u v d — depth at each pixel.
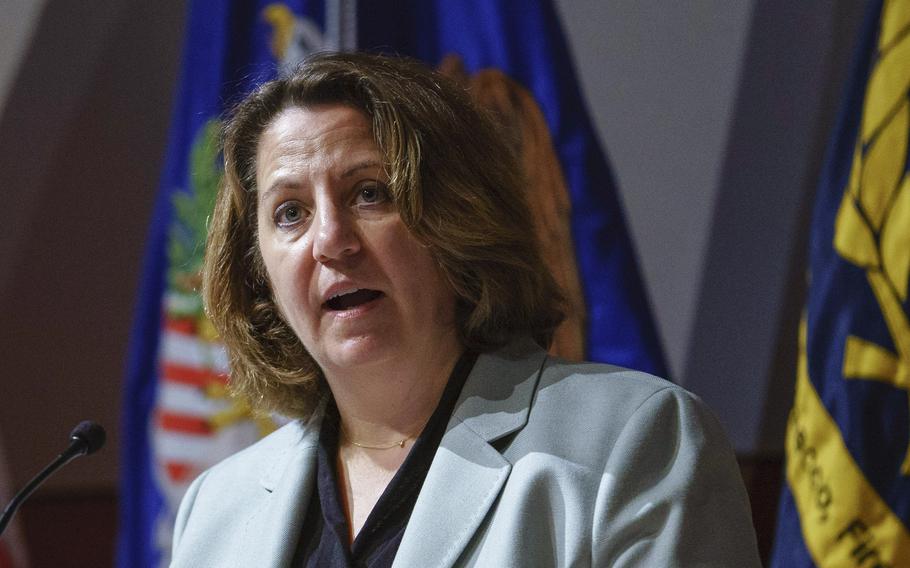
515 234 4.80
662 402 4.34
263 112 4.95
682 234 10.83
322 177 4.61
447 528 4.22
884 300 7.21
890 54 7.41
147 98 12.27
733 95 10.64
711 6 10.76
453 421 4.56
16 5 12.40
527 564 4.04
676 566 3.85
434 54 9.72
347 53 5.05
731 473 4.26
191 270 9.66
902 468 7.00
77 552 11.84
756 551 4.10
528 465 4.27
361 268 4.55
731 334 10.57
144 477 9.77
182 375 9.66
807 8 10.34
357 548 4.45
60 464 4.96
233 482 5.23
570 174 9.43
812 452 7.35
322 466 4.89
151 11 12.24
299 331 4.76
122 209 12.27
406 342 4.63
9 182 12.35
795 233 10.31
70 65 12.33
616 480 4.10
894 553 6.93
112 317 12.20
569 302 5.19
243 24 9.76
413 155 4.56
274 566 4.62
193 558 4.99
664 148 10.92
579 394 4.52
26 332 12.24
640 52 11.04
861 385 7.18
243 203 5.18
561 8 11.34
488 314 4.74
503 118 9.49
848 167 7.70
